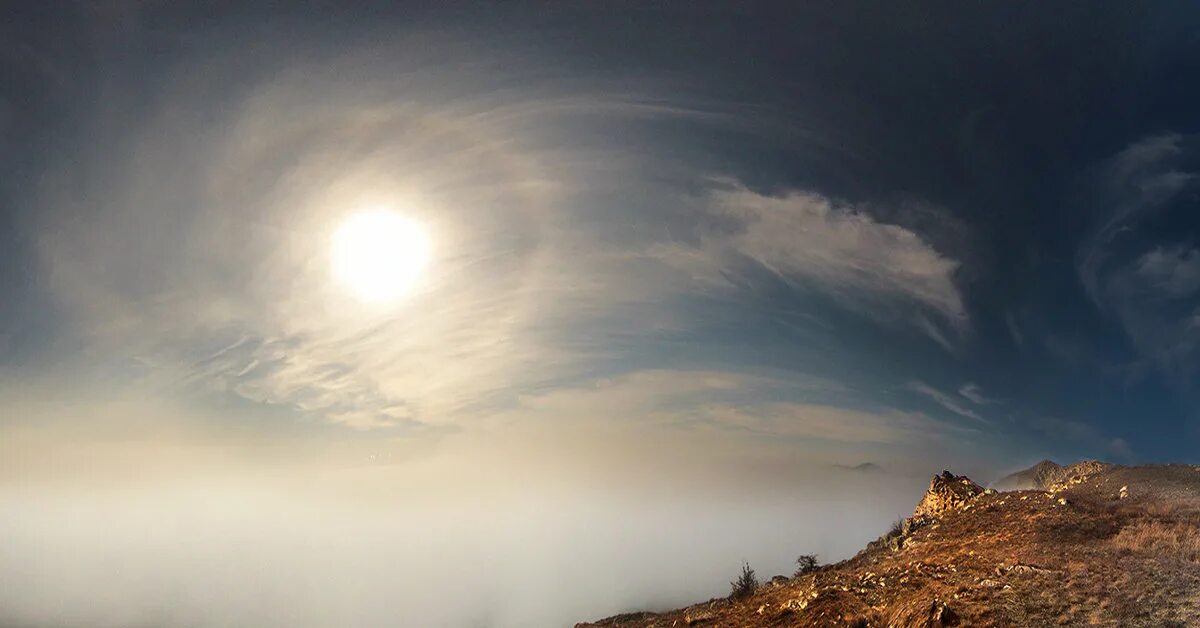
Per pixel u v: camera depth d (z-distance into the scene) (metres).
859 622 26.41
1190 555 28.05
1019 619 23.06
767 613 32.41
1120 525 34.06
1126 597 23.80
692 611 41.34
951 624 23.64
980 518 40.38
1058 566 27.97
